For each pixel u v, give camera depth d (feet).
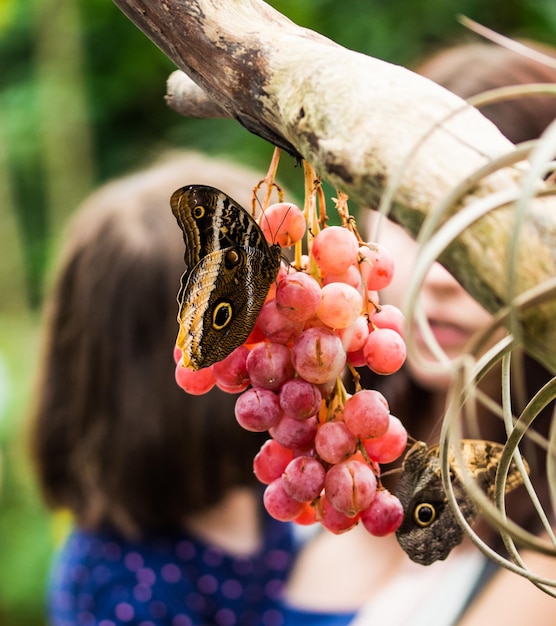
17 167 16.49
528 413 2.00
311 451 2.28
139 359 4.99
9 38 16.51
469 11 13.41
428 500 2.22
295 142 2.02
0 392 12.22
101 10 16.03
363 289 2.25
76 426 5.15
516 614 3.68
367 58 1.99
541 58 2.01
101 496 5.06
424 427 5.41
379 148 1.91
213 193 2.20
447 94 1.94
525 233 1.84
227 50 2.10
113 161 16.31
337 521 2.26
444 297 4.55
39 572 12.13
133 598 4.85
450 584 4.00
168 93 2.53
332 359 2.17
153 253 5.03
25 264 16.60
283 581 5.44
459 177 1.87
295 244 2.26
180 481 4.96
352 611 5.24
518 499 3.91
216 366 2.29
